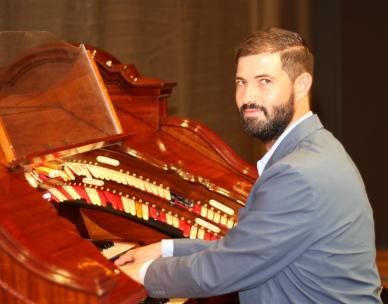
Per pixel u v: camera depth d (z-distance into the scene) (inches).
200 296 90.1
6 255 69.9
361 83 257.6
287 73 92.8
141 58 179.5
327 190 87.4
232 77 211.9
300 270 89.6
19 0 147.0
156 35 183.5
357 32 255.4
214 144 122.6
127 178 107.3
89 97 110.2
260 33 94.7
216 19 202.7
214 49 203.3
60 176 102.2
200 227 104.0
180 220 104.6
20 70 98.4
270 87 92.6
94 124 109.1
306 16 244.5
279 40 93.4
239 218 93.4
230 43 209.5
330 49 257.4
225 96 209.8
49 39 105.3
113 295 72.0
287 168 87.0
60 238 75.4
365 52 256.2
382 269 241.1
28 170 99.7
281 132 95.0
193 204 107.7
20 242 70.4
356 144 259.1
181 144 123.8
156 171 111.4
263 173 90.3
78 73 110.5
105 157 110.7
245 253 86.7
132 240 112.0
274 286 91.7
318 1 256.2
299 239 86.7
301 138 94.1
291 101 93.6
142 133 122.0
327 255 88.8
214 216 106.5
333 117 258.5
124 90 124.4
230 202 110.7
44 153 95.3
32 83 100.3
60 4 154.7
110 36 169.9
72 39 158.9
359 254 91.9
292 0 235.0
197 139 123.5
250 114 93.7
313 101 258.8
